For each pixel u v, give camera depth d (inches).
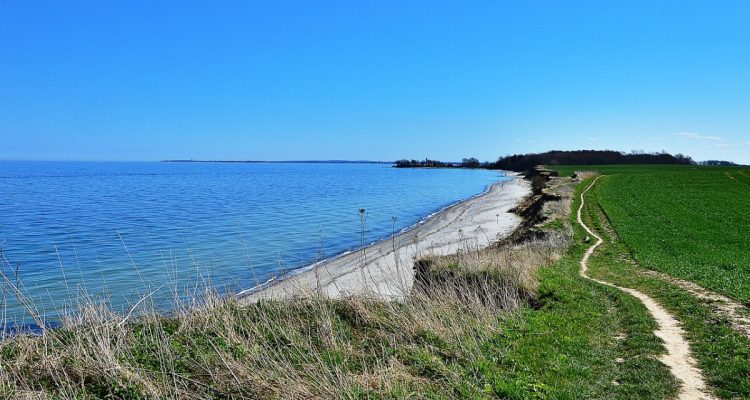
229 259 1182.3
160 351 311.0
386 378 296.0
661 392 320.8
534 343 401.4
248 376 290.4
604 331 465.4
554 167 5319.9
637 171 4111.7
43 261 1133.1
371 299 449.7
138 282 902.4
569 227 1364.4
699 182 2955.2
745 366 354.9
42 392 257.1
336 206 2637.8
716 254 1005.8
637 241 1187.3
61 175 7190.0
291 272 991.6
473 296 523.8
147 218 2022.6
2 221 1868.8
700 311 517.7
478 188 4421.8
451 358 351.3
